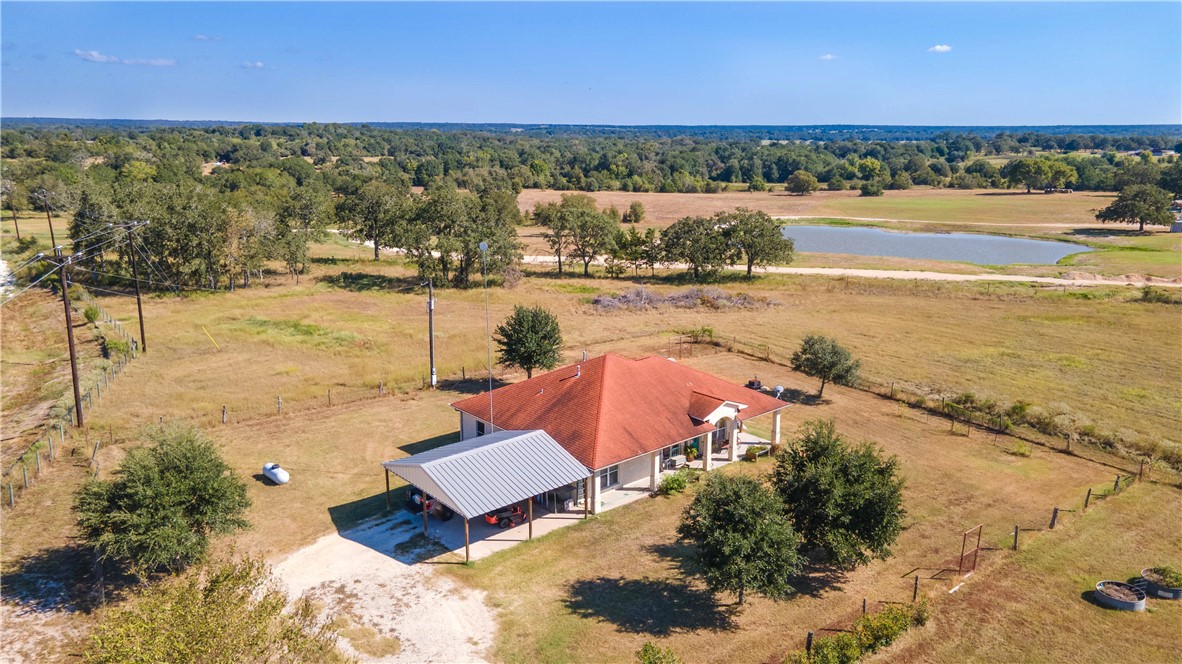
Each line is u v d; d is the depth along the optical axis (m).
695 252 98.25
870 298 88.25
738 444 45.19
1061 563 32.31
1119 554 33.09
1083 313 79.06
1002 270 107.31
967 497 38.69
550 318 54.09
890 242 147.25
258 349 64.12
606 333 71.25
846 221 176.50
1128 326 73.81
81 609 27.84
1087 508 37.38
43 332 69.56
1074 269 107.56
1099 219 155.12
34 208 146.00
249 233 90.94
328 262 110.06
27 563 30.67
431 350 54.59
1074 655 26.16
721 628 27.66
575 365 44.06
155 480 28.94
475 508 31.16
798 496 30.77
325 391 53.12
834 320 77.62
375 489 38.59
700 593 29.86
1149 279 97.19
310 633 26.45
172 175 181.25
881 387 56.22
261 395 52.34
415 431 46.59
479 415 42.78
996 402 51.50
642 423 39.09
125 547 27.62
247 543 33.06
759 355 64.25
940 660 25.78
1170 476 40.94
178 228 86.75
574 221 102.69
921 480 40.66
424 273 91.50
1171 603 29.38
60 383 53.75
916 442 46.12
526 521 35.75
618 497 38.22
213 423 46.94
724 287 94.88
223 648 18.94
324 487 38.75
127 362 59.41
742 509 27.83
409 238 91.69
